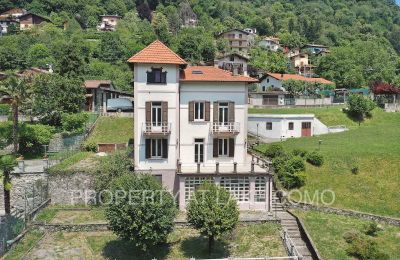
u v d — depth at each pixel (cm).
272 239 3612
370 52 15050
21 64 11269
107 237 3641
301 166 4578
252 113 6850
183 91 4281
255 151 5294
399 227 3862
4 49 11556
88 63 11600
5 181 3694
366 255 3312
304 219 3947
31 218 3772
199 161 4362
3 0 18875
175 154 4272
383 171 4669
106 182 4128
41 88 5875
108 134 5791
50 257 3309
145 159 4241
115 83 9769
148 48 4228
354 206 4203
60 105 5956
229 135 4359
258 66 12725
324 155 4956
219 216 3256
